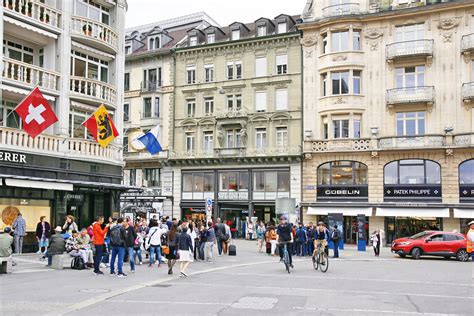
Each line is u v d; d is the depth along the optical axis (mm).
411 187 37812
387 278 16422
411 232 37688
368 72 39812
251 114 44094
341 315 9938
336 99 40031
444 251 25766
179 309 10359
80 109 26594
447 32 37906
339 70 40094
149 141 28875
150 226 19484
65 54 25297
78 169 25516
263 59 44375
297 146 41594
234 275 16734
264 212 43375
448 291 13516
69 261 19781
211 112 46031
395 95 38531
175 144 47094
